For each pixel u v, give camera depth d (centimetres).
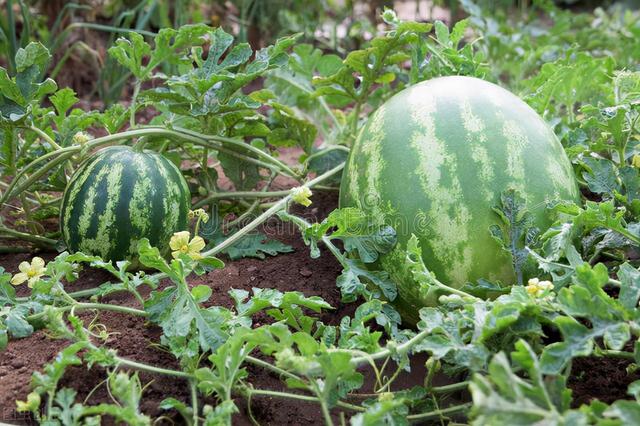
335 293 136
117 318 126
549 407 98
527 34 219
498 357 96
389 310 124
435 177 122
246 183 156
